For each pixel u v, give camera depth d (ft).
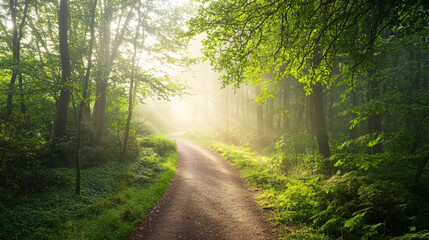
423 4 13.97
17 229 17.21
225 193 31.12
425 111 20.07
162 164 45.75
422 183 18.40
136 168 39.78
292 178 32.30
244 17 18.40
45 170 27.89
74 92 27.76
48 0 40.19
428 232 12.28
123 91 48.93
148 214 24.32
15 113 30.22
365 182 19.95
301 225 19.20
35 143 27.91
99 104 44.75
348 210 17.85
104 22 41.57
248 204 26.40
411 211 15.51
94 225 20.20
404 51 38.96
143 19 42.19
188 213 24.56
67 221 20.10
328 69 21.62
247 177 38.42
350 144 22.75
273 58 21.30
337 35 18.44
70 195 24.84
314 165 31.65
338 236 16.48
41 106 36.76
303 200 23.09
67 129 41.16
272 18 17.95
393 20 15.94
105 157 39.60
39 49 43.24
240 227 20.59
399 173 22.41
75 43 40.50
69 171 30.68
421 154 18.19
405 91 42.60
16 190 22.31
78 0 42.01
